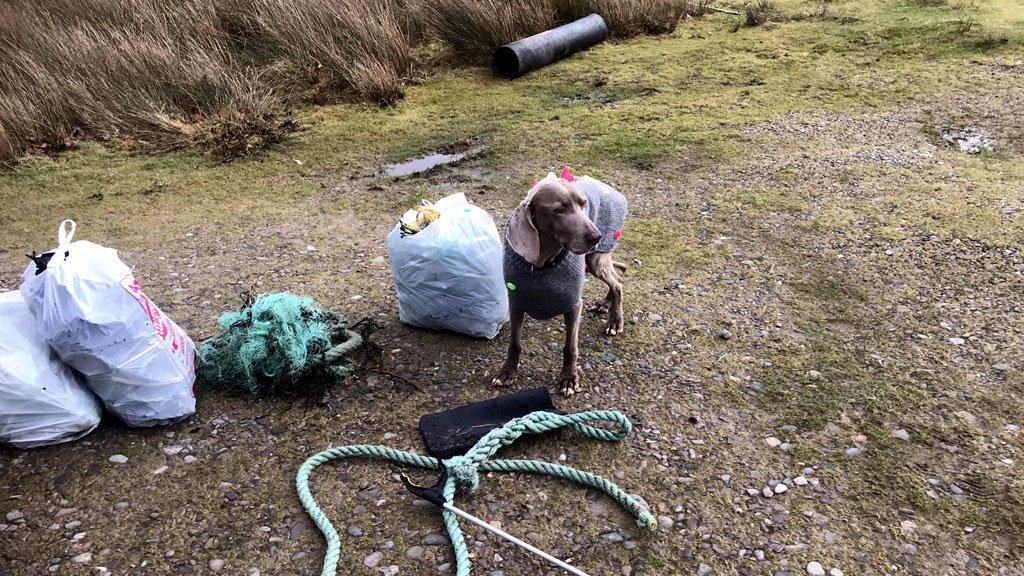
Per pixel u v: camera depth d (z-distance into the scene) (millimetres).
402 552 2609
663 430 3166
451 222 3637
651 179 5883
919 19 9898
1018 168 5664
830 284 4246
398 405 3371
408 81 8742
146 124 7613
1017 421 3125
